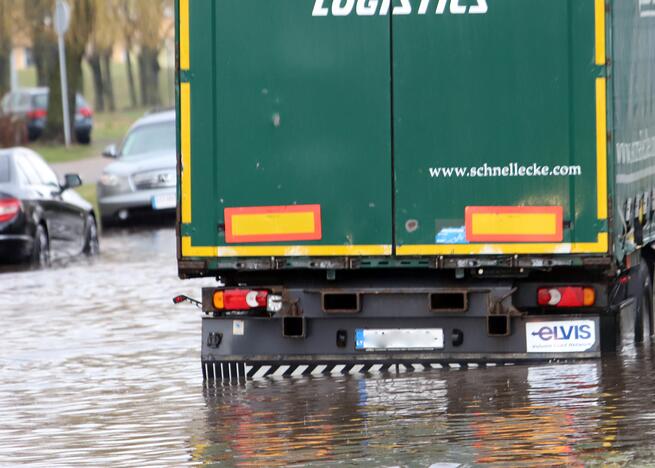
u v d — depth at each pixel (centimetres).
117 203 8938
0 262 6831
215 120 3462
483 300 3450
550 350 3475
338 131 3438
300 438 2894
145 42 14325
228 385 3556
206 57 3462
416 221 3419
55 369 3975
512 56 3394
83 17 14088
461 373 3512
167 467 2697
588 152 3369
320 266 3444
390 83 3425
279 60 3450
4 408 3406
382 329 3491
